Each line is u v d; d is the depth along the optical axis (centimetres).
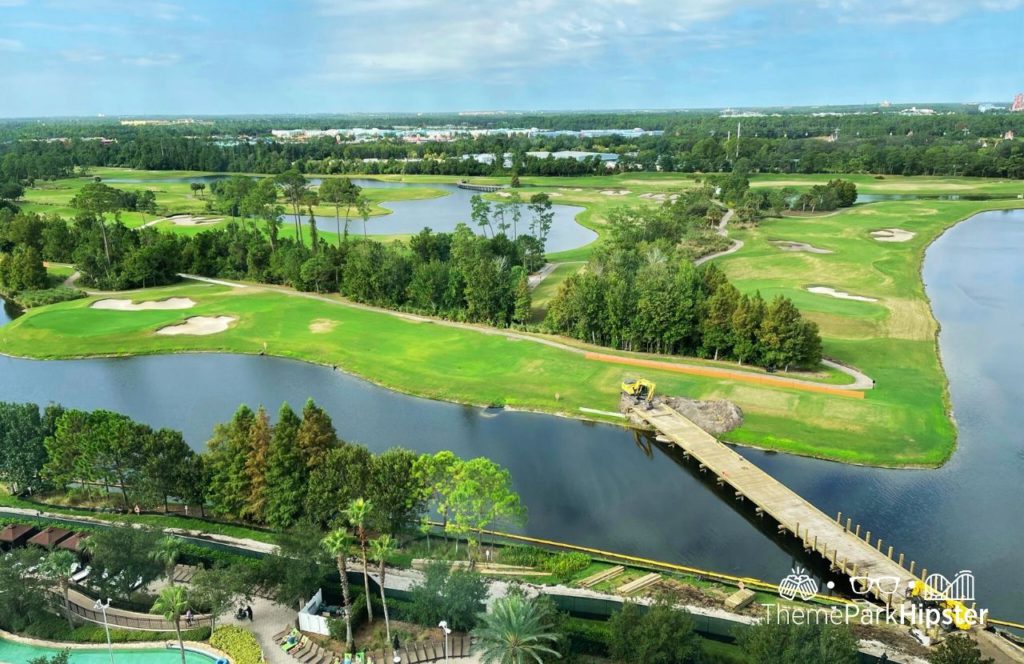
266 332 14038
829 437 9219
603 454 9238
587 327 12838
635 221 19550
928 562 6875
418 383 11431
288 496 6975
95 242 18200
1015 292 16062
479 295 14112
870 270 17450
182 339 13650
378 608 5988
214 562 6500
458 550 7062
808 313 14112
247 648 5556
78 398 11138
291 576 5838
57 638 5769
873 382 10794
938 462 8669
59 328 14162
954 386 10956
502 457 9144
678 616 5106
